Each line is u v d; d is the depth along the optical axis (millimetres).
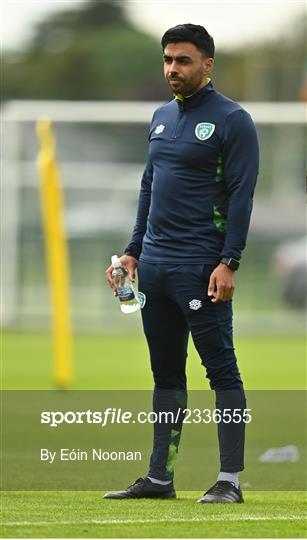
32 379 48969
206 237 22844
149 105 73625
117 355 60000
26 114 73438
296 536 19422
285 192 73500
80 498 23453
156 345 23562
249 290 73125
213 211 22797
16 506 22266
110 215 73938
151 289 23328
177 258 22891
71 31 166625
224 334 22969
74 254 72875
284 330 73188
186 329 23672
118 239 73375
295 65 159000
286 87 158875
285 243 73188
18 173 72938
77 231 73188
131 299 24047
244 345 66125
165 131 23062
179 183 22828
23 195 72812
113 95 161375
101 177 74625
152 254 23188
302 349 64188
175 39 22484
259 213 73375
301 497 24219
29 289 72688
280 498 23984
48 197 43938
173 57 22500
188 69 22469
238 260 22578
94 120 73562
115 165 74750
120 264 24031
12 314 72688
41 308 72750
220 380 23016
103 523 20297
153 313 23438
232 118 22547
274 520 20703
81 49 162875
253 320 73000
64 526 20016
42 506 22266
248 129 22562
